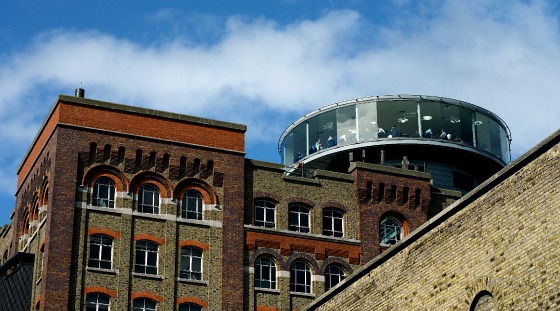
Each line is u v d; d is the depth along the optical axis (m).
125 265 69.56
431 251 44.19
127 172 72.06
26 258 71.38
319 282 73.75
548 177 38.91
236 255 72.50
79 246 69.19
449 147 86.56
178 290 70.31
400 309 45.38
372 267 47.81
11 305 71.38
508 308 39.47
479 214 41.88
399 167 86.44
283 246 73.88
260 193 75.00
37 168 74.81
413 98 88.31
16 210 78.44
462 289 41.97
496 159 88.69
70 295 67.81
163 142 73.44
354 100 89.19
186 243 71.75
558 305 37.28
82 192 70.56
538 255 38.62
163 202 72.25
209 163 74.25
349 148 86.94
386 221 77.56
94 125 72.25
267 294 72.38
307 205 75.94
